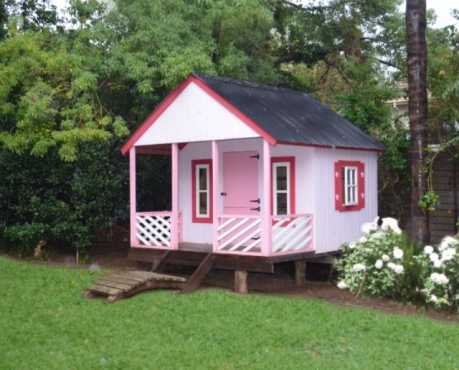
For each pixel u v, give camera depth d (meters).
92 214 15.84
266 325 9.55
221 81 13.80
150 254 14.11
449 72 15.96
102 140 15.62
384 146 15.69
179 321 9.87
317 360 8.02
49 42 17.25
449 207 15.41
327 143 13.16
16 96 16.53
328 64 22.91
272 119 12.92
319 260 13.47
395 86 20.38
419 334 9.08
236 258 12.29
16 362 8.02
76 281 12.81
